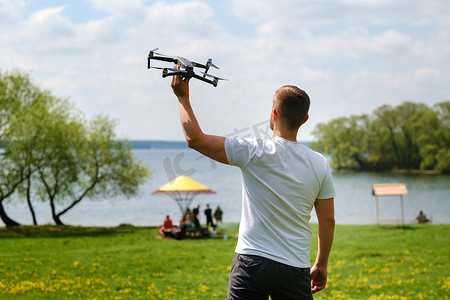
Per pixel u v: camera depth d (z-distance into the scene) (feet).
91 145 114.93
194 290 40.57
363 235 78.18
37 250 70.23
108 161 114.83
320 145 338.13
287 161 8.76
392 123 322.96
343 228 90.84
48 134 105.50
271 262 8.46
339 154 331.16
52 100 112.78
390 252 58.34
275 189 8.64
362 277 43.52
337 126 334.85
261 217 8.66
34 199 115.14
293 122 8.96
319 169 9.09
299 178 8.75
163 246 73.72
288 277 8.50
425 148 301.22
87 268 51.65
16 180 108.37
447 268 46.73
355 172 338.75
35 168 108.37
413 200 203.82
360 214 161.27
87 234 96.17
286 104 8.92
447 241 67.51
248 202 8.80
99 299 36.35
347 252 59.00
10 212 196.03
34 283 42.34
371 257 55.06
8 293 36.94
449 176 312.91
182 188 91.25
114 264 54.44
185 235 88.48
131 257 60.34
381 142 327.67
